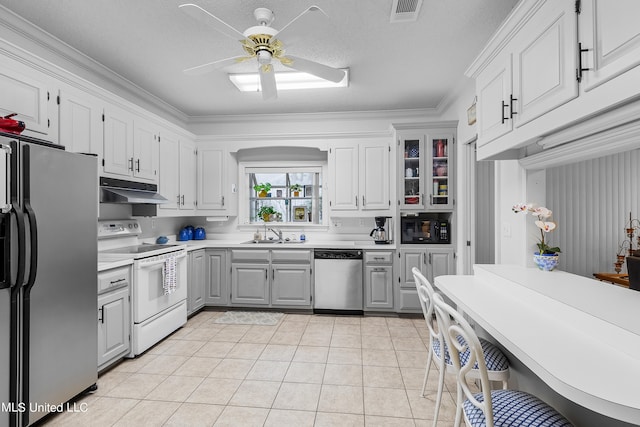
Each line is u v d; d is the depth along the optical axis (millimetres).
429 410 2105
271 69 2375
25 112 2176
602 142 1474
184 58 2988
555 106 1433
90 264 2244
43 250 1891
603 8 1166
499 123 1957
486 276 2238
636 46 1036
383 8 2275
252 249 4137
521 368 1932
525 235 2340
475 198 3627
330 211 4277
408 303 3895
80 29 2521
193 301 3898
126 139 3105
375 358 2840
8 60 2070
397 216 3908
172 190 3883
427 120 4422
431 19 2408
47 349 1928
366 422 1989
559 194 2646
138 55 2928
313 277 4062
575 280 1933
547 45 1487
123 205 3512
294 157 4742
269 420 2006
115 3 2217
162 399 2225
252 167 4793
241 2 2193
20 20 2363
